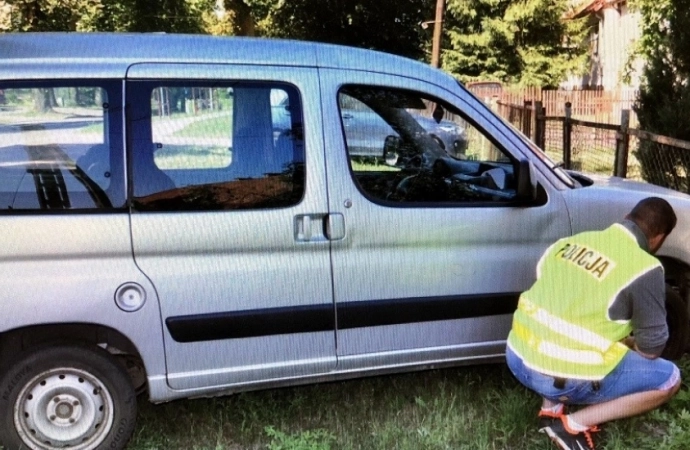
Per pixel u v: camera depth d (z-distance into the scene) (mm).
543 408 3408
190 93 3176
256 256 3244
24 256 2959
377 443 3438
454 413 3615
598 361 3000
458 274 3561
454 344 3619
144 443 3469
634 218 3125
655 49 9117
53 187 3016
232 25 32125
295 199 3293
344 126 3395
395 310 3467
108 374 3123
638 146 8070
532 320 3129
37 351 3033
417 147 3529
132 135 3094
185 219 3135
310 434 3416
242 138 3242
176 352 3176
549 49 28875
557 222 3695
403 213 3443
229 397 3947
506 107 14953
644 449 3311
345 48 3490
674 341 4039
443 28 28609
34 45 3074
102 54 3105
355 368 3471
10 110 2969
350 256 3379
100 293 3039
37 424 3062
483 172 3635
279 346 3322
